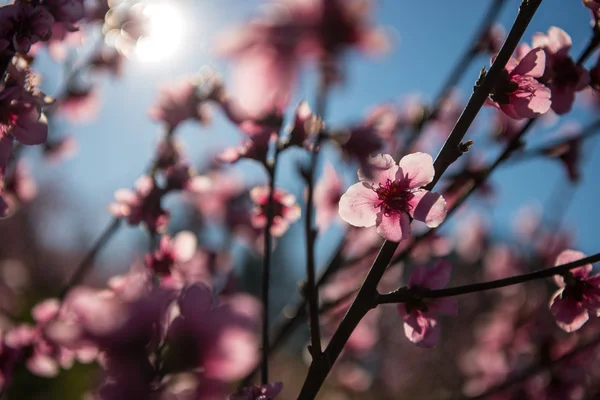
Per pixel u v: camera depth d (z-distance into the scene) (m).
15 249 1.25
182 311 0.22
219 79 0.44
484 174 0.38
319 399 0.89
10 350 0.41
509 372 0.65
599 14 0.31
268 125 0.33
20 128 0.31
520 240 0.83
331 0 0.30
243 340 0.21
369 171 0.29
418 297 0.28
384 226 0.29
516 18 0.28
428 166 0.29
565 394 0.54
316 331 0.30
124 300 0.22
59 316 0.40
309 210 0.34
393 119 0.44
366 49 0.30
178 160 0.45
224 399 0.21
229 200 0.60
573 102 0.31
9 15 0.30
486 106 0.30
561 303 0.30
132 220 0.43
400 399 1.12
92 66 0.54
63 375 0.71
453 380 1.12
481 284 0.28
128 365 0.21
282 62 0.30
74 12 0.32
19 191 0.56
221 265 0.57
